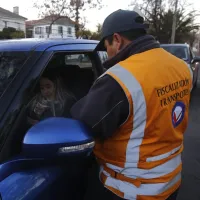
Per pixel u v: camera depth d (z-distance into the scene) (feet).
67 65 8.14
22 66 5.41
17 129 4.88
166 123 4.51
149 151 4.48
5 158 4.61
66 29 95.20
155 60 4.53
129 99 4.16
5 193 4.26
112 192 4.70
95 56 8.33
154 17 106.52
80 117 4.37
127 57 4.68
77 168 5.41
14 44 6.10
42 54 5.66
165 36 109.91
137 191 4.54
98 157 5.00
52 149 4.11
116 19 4.66
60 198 5.05
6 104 4.95
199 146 14.97
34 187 4.55
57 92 6.93
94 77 8.54
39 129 4.19
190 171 12.00
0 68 5.63
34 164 4.74
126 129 4.42
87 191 5.40
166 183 4.69
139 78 4.24
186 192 10.32
